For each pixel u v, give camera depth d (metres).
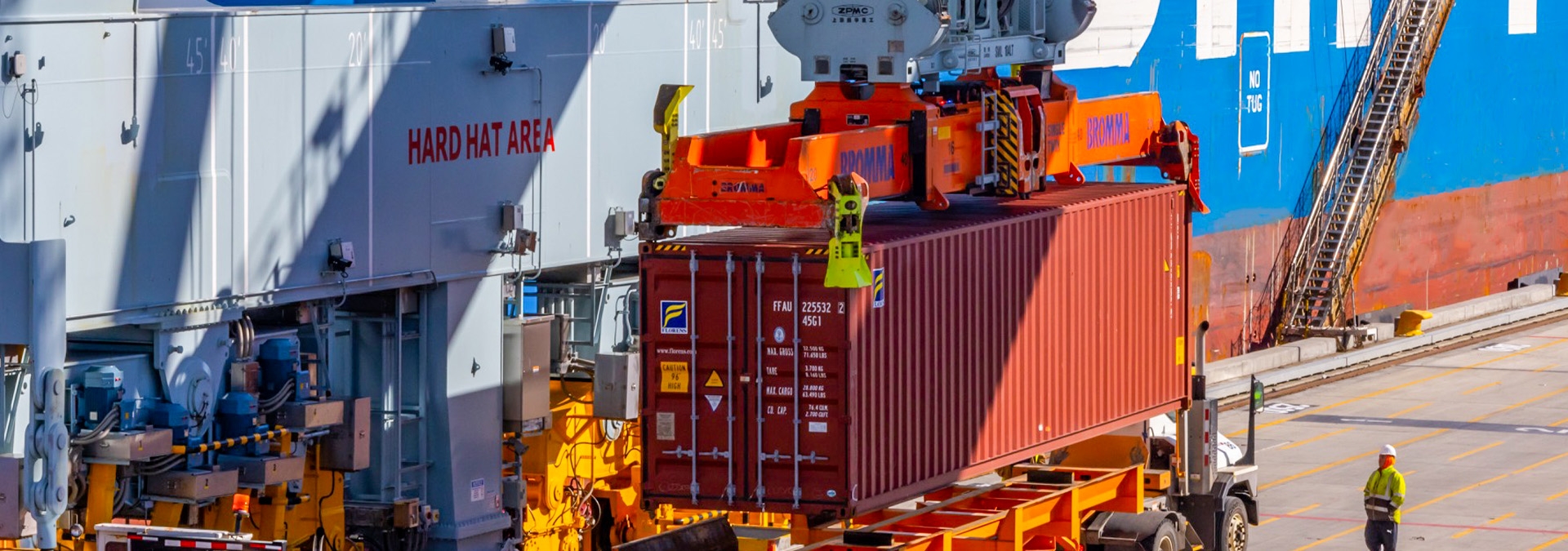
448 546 29.92
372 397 29.45
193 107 25.31
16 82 23.11
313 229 27.11
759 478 24.66
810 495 24.41
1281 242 63.59
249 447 26.53
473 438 30.31
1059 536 30.17
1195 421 34.28
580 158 31.86
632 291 33.84
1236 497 35.44
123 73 24.38
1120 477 31.81
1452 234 74.31
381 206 28.17
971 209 29.08
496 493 30.92
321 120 27.14
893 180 26.59
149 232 24.88
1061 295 29.53
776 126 27.23
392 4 28.16
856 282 23.58
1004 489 29.97
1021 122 28.89
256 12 26.09
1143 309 32.28
